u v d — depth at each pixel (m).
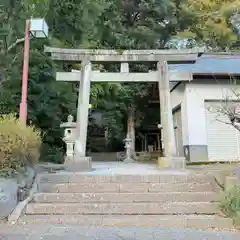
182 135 13.12
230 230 4.64
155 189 6.19
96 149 20.55
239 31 23.22
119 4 18.53
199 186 6.21
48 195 5.79
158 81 9.70
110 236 4.27
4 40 9.82
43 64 11.73
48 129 12.39
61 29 12.29
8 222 4.93
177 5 21.94
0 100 10.71
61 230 4.52
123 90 16.16
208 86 12.51
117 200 5.77
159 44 22.45
